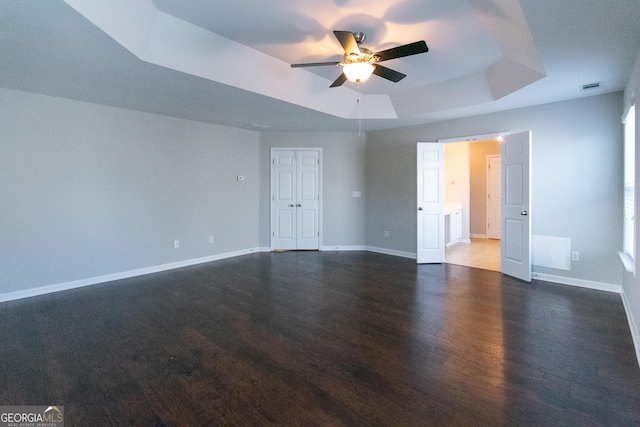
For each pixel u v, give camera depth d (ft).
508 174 14.78
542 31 7.61
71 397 6.31
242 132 19.67
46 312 10.64
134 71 9.99
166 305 11.30
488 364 7.46
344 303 11.48
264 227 20.99
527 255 13.87
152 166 15.57
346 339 8.74
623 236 12.12
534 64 10.07
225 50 10.35
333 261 18.11
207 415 5.81
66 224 13.00
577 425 5.52
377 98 15.85
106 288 13.19
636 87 8.93
